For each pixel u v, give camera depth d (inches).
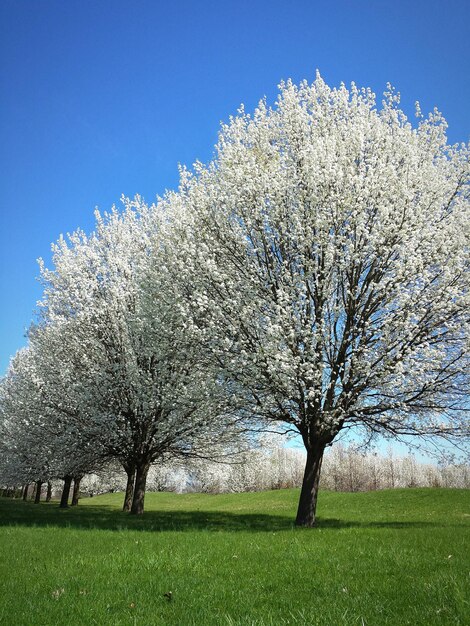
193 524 748.0
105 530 581.9
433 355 616.7
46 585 280.1
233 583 279.7
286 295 635.5
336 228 685.3
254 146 796.6
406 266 636.1
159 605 240.2
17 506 1385.3
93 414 951.0
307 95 784.3
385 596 240.4
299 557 355.6
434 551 373.1
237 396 691.4
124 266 1050.7
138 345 937.5
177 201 869.2
